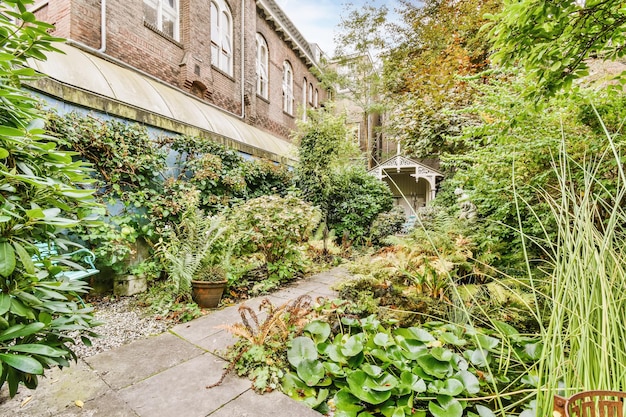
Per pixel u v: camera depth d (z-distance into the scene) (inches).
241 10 335.3
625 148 78.0
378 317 99.2
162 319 106.2
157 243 139.7
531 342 74.5
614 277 49.6
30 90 120.3
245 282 144.2
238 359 74.3
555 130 91.8
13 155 42.6
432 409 55.8
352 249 253.9
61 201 48.9
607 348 44.3
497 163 102.4
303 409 60.6
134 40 214.8
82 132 128.9
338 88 527.8
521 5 48.1
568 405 32.1
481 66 232.2
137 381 68.3
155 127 179.2
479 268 118.2
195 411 58.8
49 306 42.7
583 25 52.6
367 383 62.1
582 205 52.9
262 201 172.4
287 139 444.8
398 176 544.7
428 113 229.9
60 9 180.5
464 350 79.4
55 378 68.4
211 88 289.1
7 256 35.3
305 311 91.3
